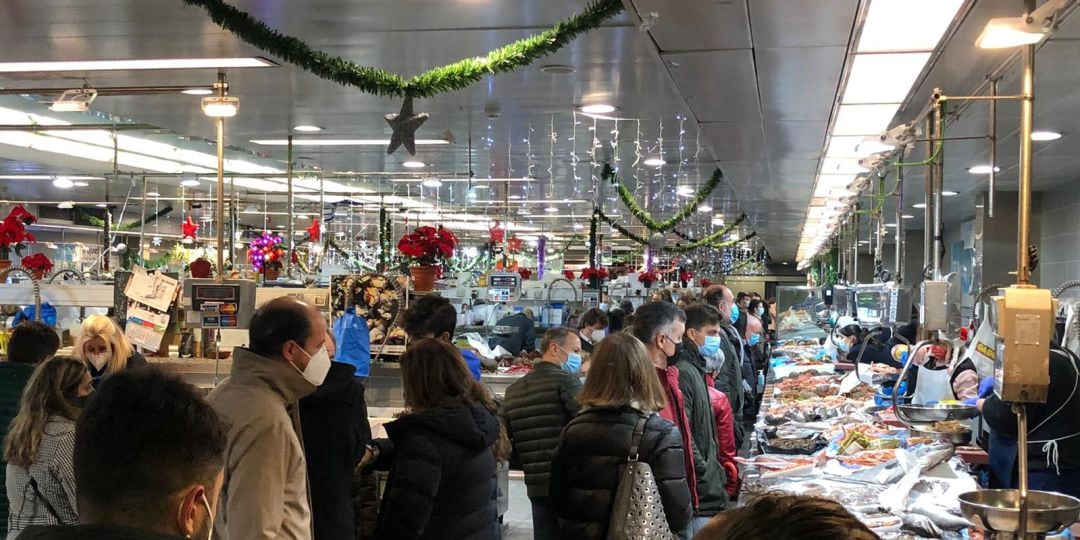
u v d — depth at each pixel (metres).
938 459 4.16
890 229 19.55
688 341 4.61
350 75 5.97
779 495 1.03
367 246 19.27
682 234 24.30
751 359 9.95
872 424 5.24
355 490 4.02
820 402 6.26
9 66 7.83
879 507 3.43
